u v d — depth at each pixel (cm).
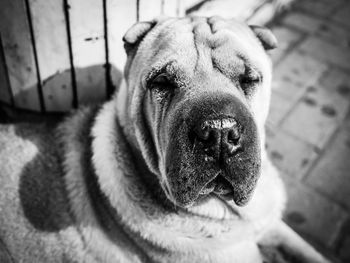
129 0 47
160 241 43
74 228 47
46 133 51
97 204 46
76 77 51
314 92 77
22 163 49
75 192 48
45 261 47
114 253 47
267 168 49
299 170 66
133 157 44
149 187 43
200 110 33
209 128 32
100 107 50
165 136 35
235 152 32
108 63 51
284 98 75
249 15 79
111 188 44
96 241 47
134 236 44
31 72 50
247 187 34
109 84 53
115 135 45
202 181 33
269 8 85
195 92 35
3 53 49
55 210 48
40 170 49
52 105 53
